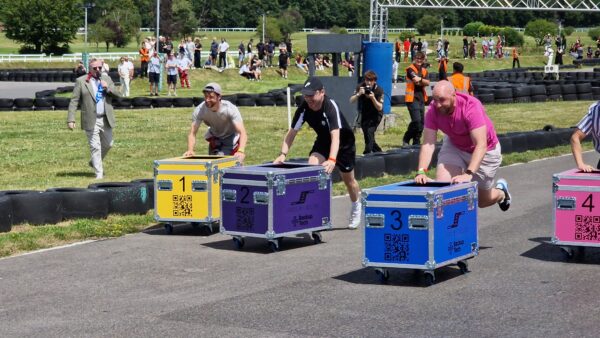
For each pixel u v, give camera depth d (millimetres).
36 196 10734
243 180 9602
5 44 86688
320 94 10086
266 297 7676
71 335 6676
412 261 8008
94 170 15273
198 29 103375
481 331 6637
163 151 18109
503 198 9711
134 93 35562
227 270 8727
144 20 106188
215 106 11141
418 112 17859
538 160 17203
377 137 20656
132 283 8242
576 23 118688
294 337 6547
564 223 8844
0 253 9477
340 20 112250
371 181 14133
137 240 10250
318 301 7527
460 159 9008
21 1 73875
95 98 14219
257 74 44438
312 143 19250
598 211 8688
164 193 10562
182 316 7125
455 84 17344
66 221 11016
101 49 80500
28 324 6969
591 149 18656
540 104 28781
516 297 7582
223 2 110438
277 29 87125
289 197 9625
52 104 28250
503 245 9719
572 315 7027
